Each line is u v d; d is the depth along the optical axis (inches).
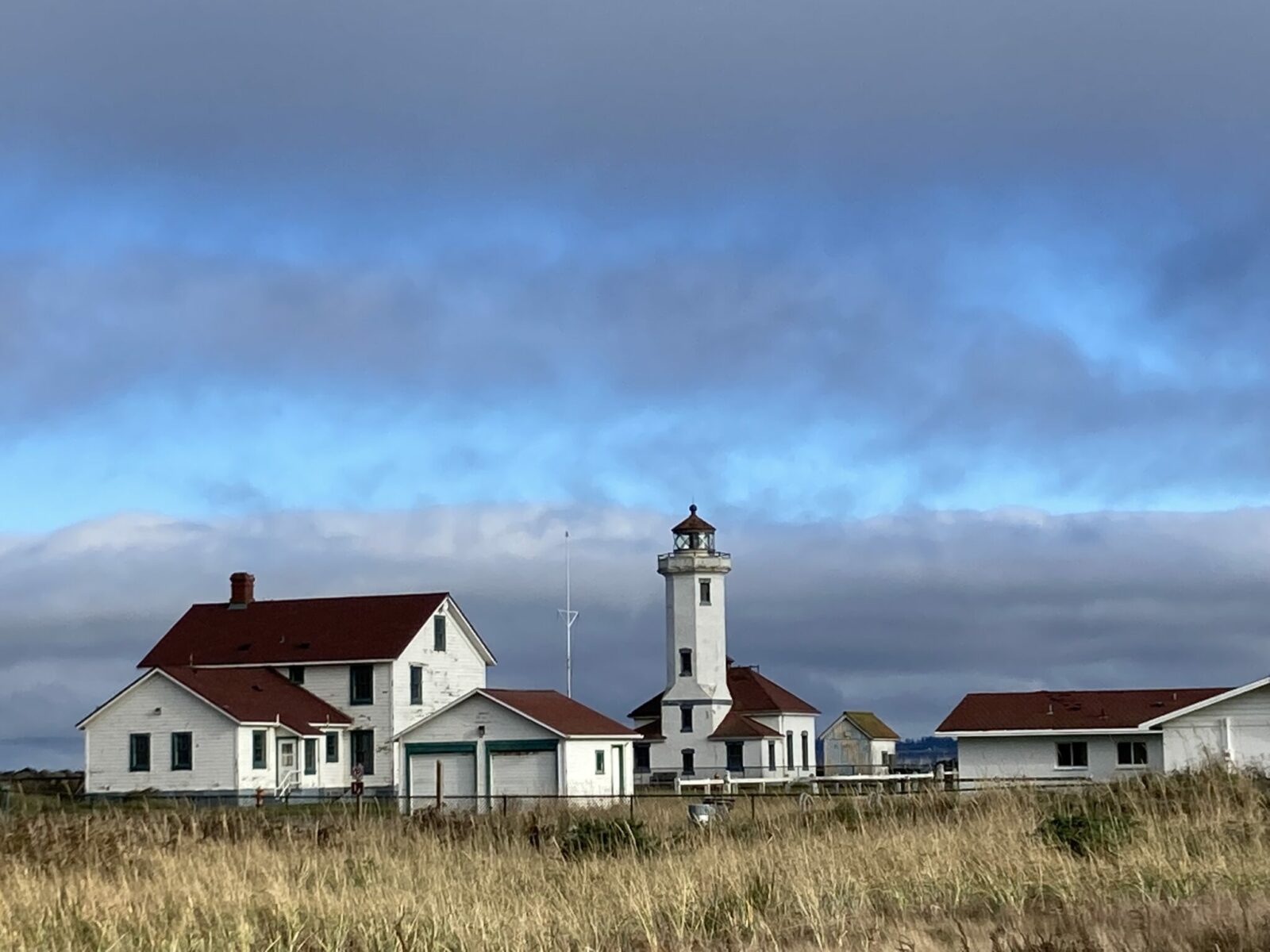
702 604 5098.4
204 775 3193.9
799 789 3255.4
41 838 1487.5
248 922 1077.8
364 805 2386.8
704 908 1082.1
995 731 3572.8
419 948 999.6
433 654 3688.5
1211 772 1662.2
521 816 1916.8
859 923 979.3
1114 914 932.0
